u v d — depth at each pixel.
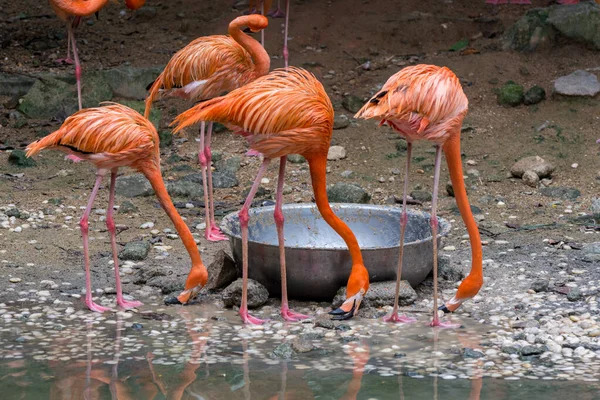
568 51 17.41
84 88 16.77
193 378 7.22
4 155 15.00
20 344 8.05
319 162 8.64
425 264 9.48
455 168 8.37
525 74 16.92
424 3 20.17
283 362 7.60
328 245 10.42
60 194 13.40
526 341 8.09
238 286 9.12
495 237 11.66
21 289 9.66
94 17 20.97
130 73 16.98
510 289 9.63
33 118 16.56
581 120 15.48
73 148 8.62
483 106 16.22
